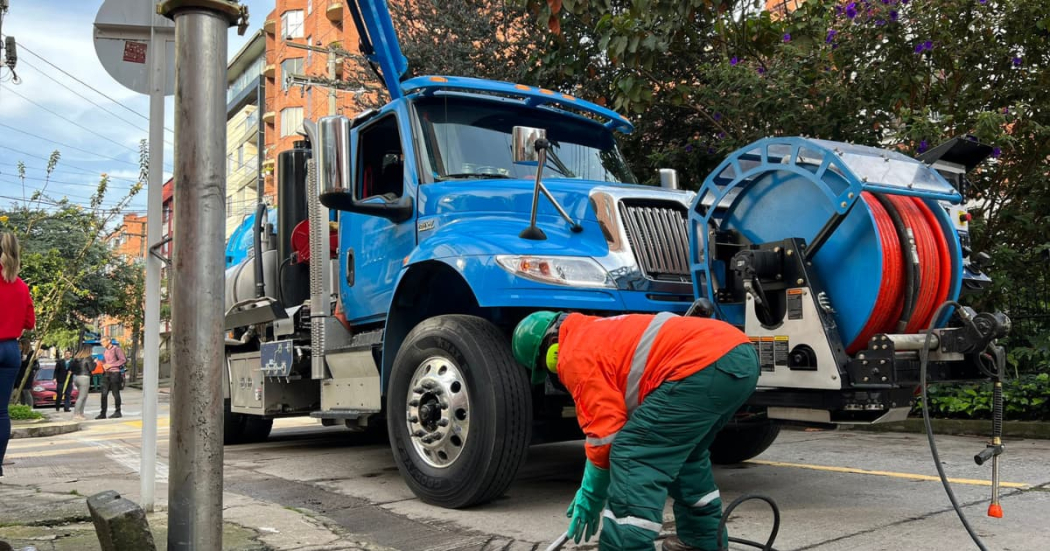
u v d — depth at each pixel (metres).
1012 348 9.16
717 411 2.90
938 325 4.13
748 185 4.45
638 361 2.93
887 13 8.97
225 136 2.67
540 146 4.73
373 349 5.75
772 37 9.91
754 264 4.12
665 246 5.04
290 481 6.11
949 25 9.18
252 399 8.02
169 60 4.60
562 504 4.91
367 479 6.14
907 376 3.85
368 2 6.50
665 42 8.88
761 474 5.95
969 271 4.52
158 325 4.61
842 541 3.86
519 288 4.54
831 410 4.16
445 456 4.84
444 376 4.85
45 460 7.93
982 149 4.59
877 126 9.58
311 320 6.58
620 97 9.27
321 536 4.06
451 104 6.05
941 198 4.12
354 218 6.41
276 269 7.85
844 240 4.02
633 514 2.83
